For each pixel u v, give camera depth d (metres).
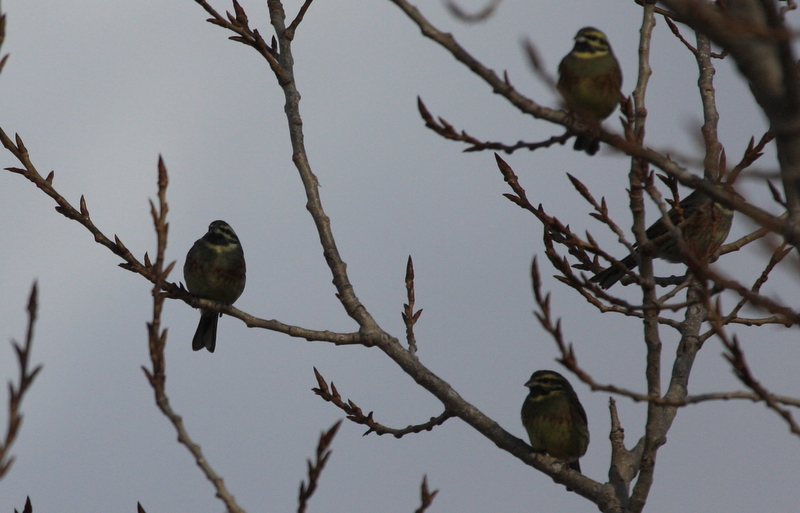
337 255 12.16
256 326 11.91
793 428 7.39
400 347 11.88
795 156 6.36
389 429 11.94
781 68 6.04
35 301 5.68
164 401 7.28
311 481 7.06
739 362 7.45
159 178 7.24
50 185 11.50
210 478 7.19
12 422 5.57
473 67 7.77
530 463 11.86
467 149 8.19
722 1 7.14
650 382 10.27
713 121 12.09
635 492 10.09
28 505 7.95
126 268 11.77
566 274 9.42
